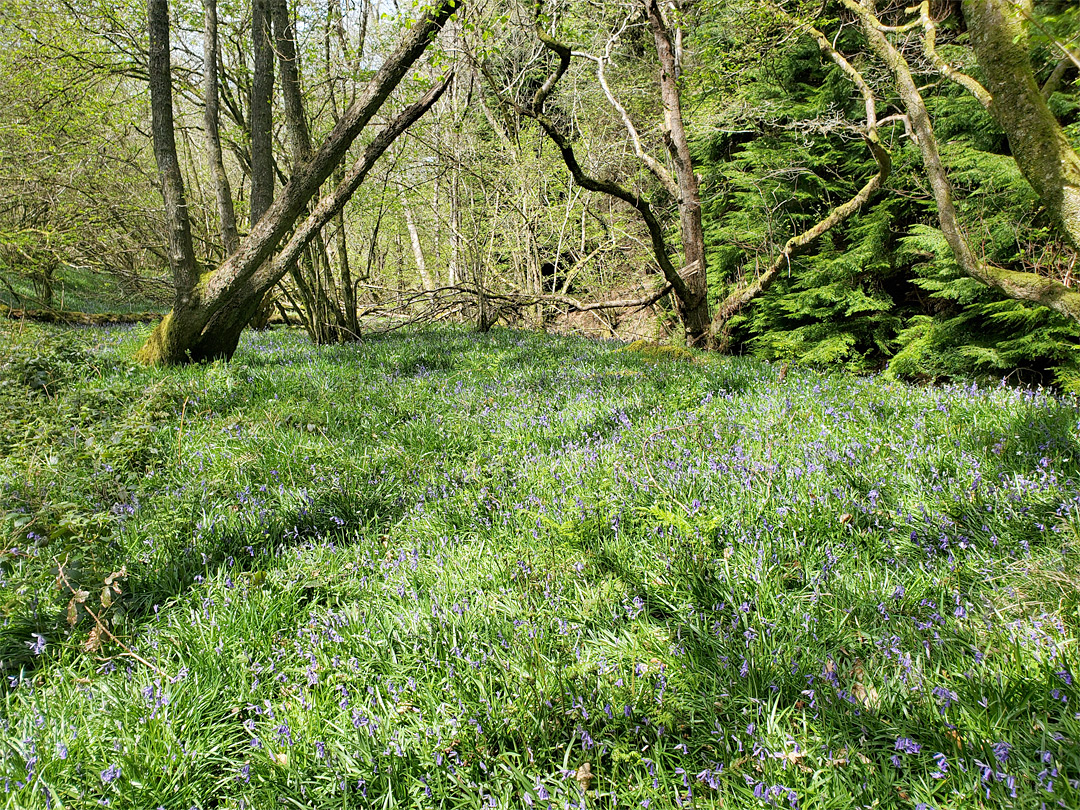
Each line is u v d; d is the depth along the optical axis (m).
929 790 2.15
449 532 4.33
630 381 8.53
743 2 12.98
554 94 19.84
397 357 11.10
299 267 14.38
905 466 4.46
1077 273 9.16
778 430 5.64
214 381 8.30
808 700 2.64
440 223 21.44
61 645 3.21
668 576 3.51
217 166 14.90
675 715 2.62
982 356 11.11
